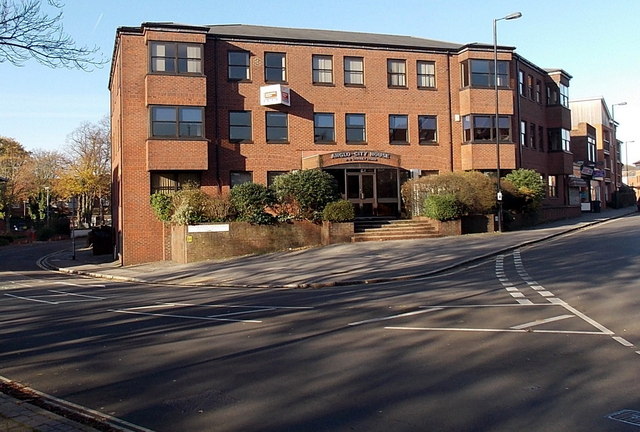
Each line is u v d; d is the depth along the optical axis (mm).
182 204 26312
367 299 13664
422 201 30391
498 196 29656
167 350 8898
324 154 30672
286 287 17734
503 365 7305
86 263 32000
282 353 8430
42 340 10055
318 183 27469
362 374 7176
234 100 30750
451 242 25734
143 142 28703
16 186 68625
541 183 34500
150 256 28625
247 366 7781
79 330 10930
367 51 33344
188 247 25594
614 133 70250
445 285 15453
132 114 28625
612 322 9602
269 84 31375
